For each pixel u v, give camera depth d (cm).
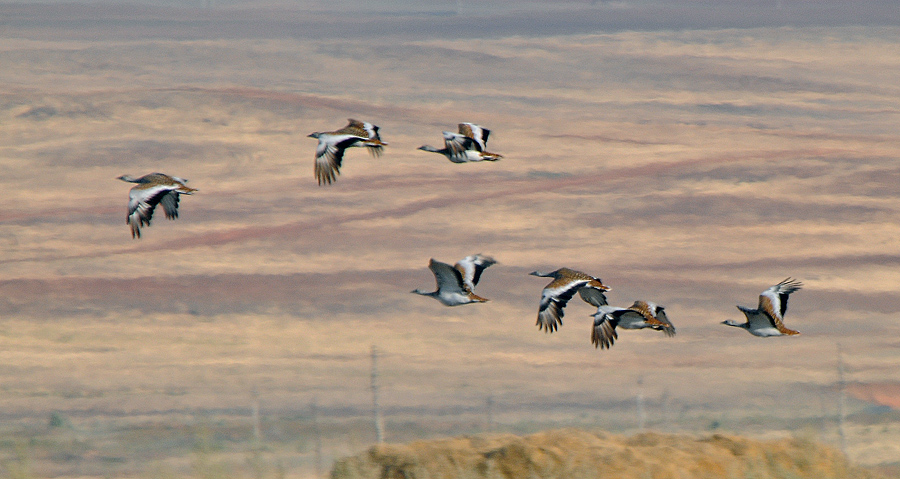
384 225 12200
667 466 1731
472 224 12219
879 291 9769
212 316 9162
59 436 5422
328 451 4756
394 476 1769
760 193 13425
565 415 6175
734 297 9738
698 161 15262
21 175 14025
